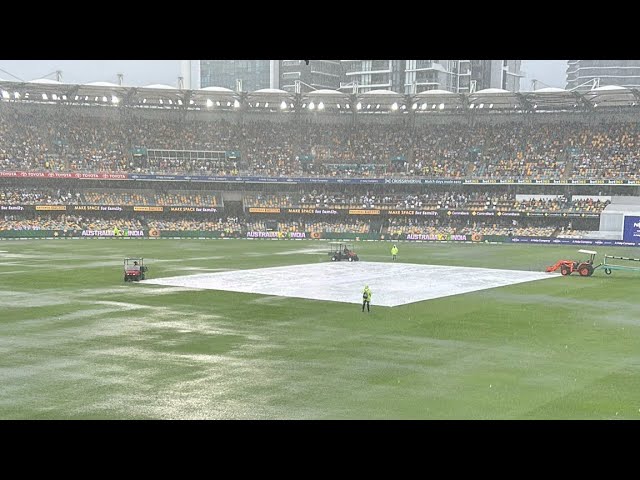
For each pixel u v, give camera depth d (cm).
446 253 8200
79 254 7419
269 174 11162
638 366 2711
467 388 2372
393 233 10538
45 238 9838
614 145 10819
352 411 2106
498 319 3741
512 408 2148
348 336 3256
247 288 4853
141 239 10069
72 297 4391
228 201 11488
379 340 3170
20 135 10938
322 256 7538
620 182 9862
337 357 2828
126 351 2914
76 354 2853
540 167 10794
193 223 10700
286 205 11162
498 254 8075
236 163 11462
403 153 11694
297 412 2094
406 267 6462
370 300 4366
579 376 2548
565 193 10544
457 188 11206
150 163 11106
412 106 11812
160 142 11550
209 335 3256
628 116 11238
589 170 10438
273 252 8025
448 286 5097
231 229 10638
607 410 2139
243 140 11931
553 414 2094
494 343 3125
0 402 2183
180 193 11362
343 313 3891
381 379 2483
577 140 11131
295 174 11169
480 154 11369
